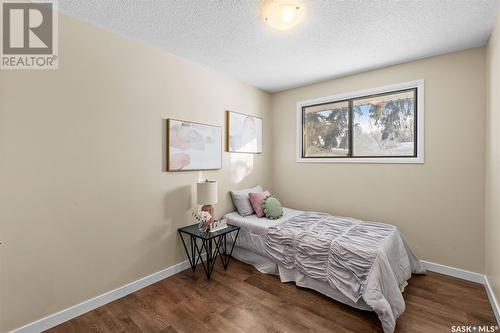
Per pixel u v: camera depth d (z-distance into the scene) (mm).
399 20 1908
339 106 3291
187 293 2205
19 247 1630
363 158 3062
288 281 2404
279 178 3916
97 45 1988
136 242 2266
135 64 2238
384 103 2930
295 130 3695
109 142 2068
